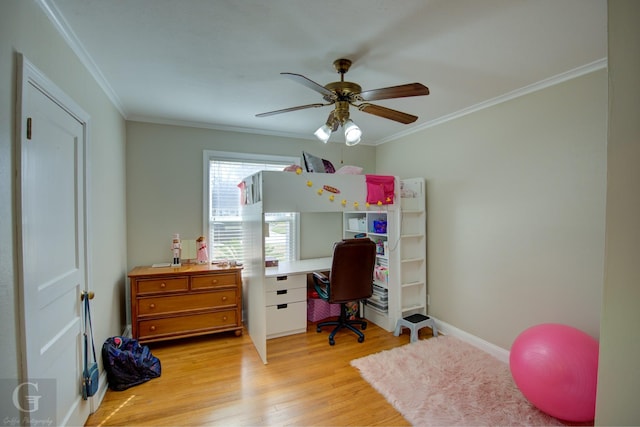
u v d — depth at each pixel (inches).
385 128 143.6
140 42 69.8
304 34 67.0
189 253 130.1
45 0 54.6
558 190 89.4
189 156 135.0
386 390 85.9
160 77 88.4
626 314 32.1
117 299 107.1
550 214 91.5
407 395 83.6
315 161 121.3
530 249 96.8
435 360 103.0
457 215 122.4
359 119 129.3
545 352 71.2
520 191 99.6
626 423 32.1
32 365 49.5
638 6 31.1
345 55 76.0
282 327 127.4
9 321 45.1
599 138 80.7
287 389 88.0
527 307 97.8
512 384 88.6
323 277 124.9
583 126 83.7
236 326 124.5
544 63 80.6
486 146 110.6
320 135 88.2
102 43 69.9
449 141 125.9
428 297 136.4
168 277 113.9
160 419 75.2
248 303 127.7
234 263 132.0
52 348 57.1
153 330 111.9
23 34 49.0
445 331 127.5
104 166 91.9
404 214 135.0
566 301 87.8
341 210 117.6
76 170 70.2
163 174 130.4
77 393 69.4
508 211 103.2
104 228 91.2
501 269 105.7
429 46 71.9
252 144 147.2
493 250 108.4
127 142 124.3
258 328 110.5
